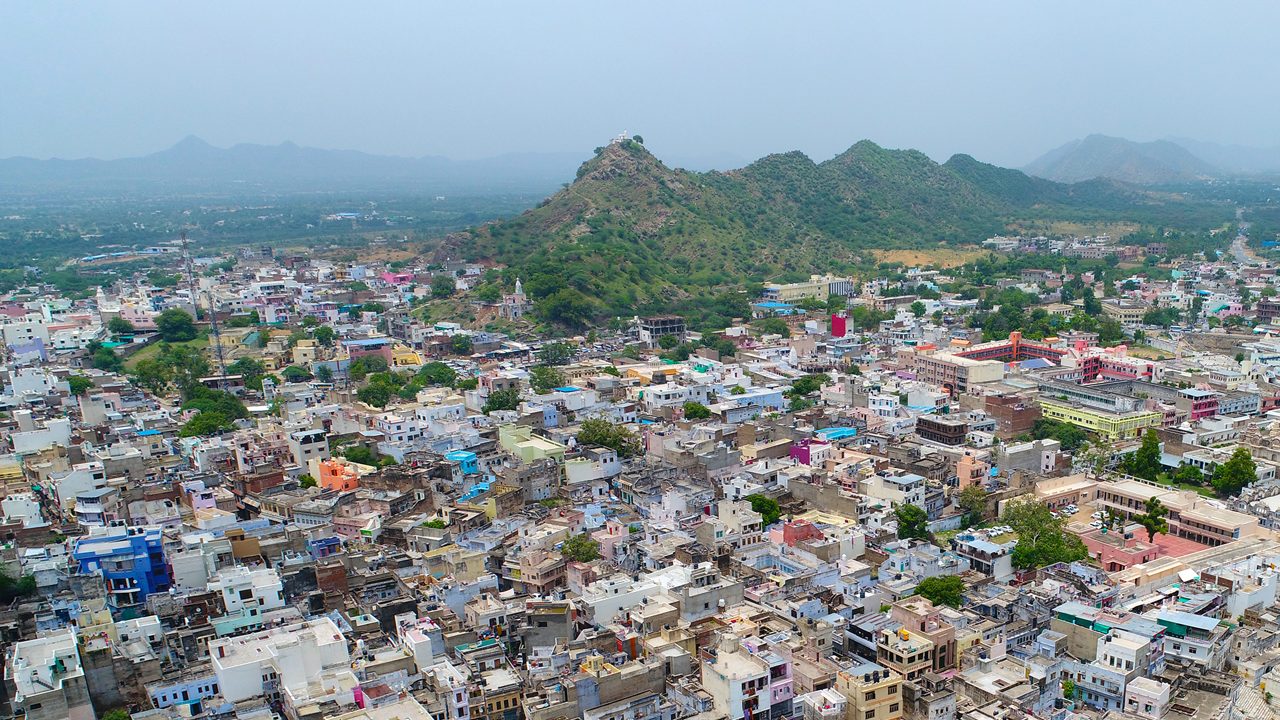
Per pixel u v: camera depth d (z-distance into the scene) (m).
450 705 151.50
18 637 162.25
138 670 151.88
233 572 182.38
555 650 168.62
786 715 157.75
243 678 150.62
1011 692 161.62
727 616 181.25
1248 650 180.25
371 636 171.50
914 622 173.62
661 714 152.00
